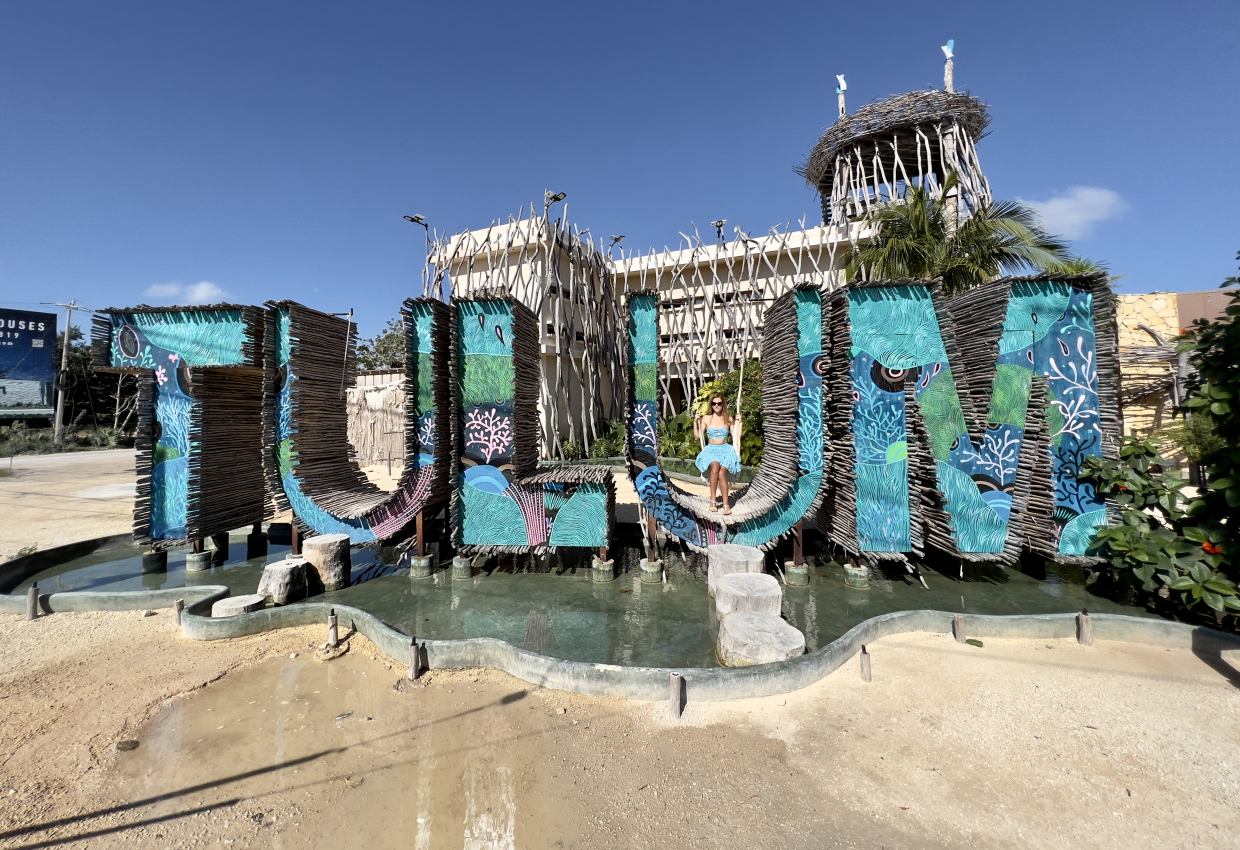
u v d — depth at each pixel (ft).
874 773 10.55
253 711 12.94
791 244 61.93
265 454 23.85
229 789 10.27
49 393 101.65
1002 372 21.01
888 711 12.66
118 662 15.44
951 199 50.60
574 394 60.70
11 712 12.92
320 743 11.68
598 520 22.39
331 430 26.48
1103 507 20.31
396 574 23.44
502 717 12.66
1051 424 20.86
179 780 10.52
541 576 23.00
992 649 15.74
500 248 54.95
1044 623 16.40
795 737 11.73
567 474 23.85
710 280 68.08
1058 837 8.91
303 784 10.41
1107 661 14.90
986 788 10.07
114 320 23.98
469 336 22.70
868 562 24.56
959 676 14.19
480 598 20.36
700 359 60.08
